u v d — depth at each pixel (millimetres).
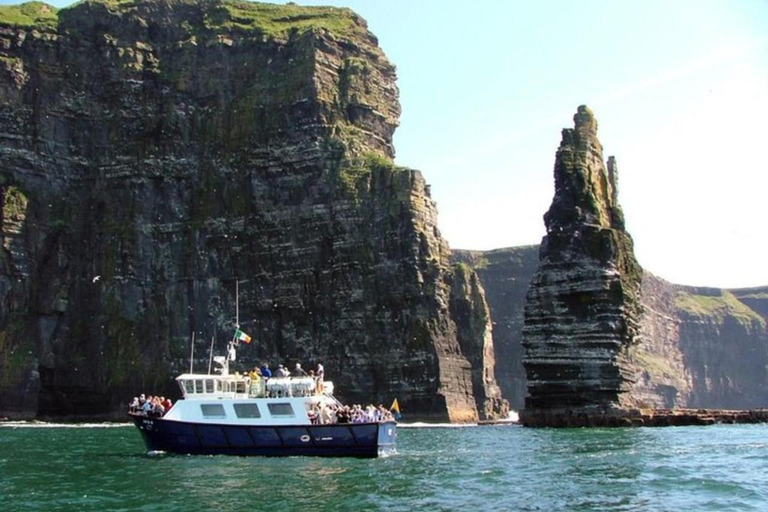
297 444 80438
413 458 81875
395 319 196750
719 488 61188
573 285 148375
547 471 71438
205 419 82000
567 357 147125
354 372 195500
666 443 100125
